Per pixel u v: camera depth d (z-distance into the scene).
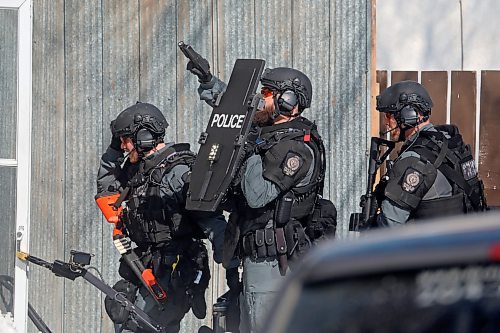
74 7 26.88
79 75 26.92
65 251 27.02
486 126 28.33
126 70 27.03
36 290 26.94
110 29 26.98
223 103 20.61
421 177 19.66
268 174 19.34
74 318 27.06
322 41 27.52
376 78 28.08
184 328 27.14
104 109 27.00
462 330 7.17
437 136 20.27
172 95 27.16
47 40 26.91
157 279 22.09
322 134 27.53
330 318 7.46
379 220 20.11
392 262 7.47
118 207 22.30
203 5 27.17
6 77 24.22
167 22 27.08
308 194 20.00
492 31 34.91
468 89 28.33
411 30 34.34
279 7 27.38
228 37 27.27
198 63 22.03
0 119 24.19
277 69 20.66
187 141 27.17
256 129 20.30
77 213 26.97
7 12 24.17
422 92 20.92
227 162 19.78
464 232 7.67
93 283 22.34
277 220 19.70
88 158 27.00
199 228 22.27
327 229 20.94
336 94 27.55
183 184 21.69
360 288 7.49
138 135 22.22
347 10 27.52
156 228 21.88
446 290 7.30
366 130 27.52
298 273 7.85
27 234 24.14
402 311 7.32
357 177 27.53
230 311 21.66
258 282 19.92
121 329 22.30
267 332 7.60
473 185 20.28
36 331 27.05
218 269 27.16
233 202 20.41
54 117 26.95
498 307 7.19
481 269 7.27
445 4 34.47
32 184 26.92
